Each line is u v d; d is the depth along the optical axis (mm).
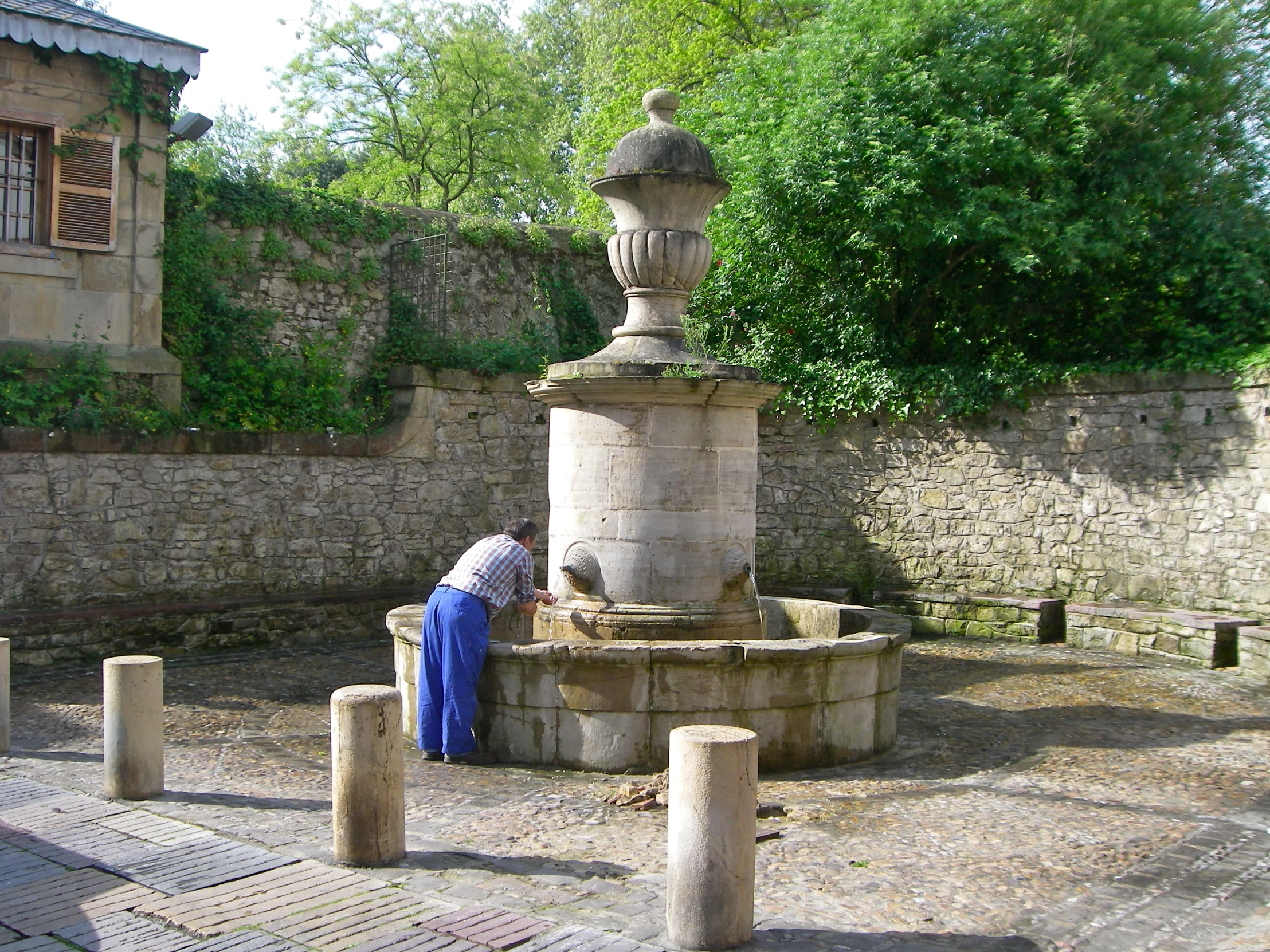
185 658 10719
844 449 14094
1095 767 6684
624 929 3963
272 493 12273
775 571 14422
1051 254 12438
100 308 11766
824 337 14352
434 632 6652
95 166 11680
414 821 5406
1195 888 4559
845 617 8016
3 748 6867
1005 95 12711
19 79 11258
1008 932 4047
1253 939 4039
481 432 14008
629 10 23594
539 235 15578
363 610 12242
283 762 6723
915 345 14156
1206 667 10508
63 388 11203
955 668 10484
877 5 12711
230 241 13164
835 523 14133
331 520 12727
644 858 4844
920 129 12492
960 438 13336
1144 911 4293
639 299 7402
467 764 6621
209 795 5883
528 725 6594
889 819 5520
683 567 6906
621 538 6918
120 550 11203
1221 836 5270
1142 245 12617
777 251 13859
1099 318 13148
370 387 14133
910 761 6867
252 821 5355
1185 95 12875
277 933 3895
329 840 5031
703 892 3814
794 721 6555
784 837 5191
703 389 6828
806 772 6547
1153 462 11867
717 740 3877
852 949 3865
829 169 12664
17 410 10898
